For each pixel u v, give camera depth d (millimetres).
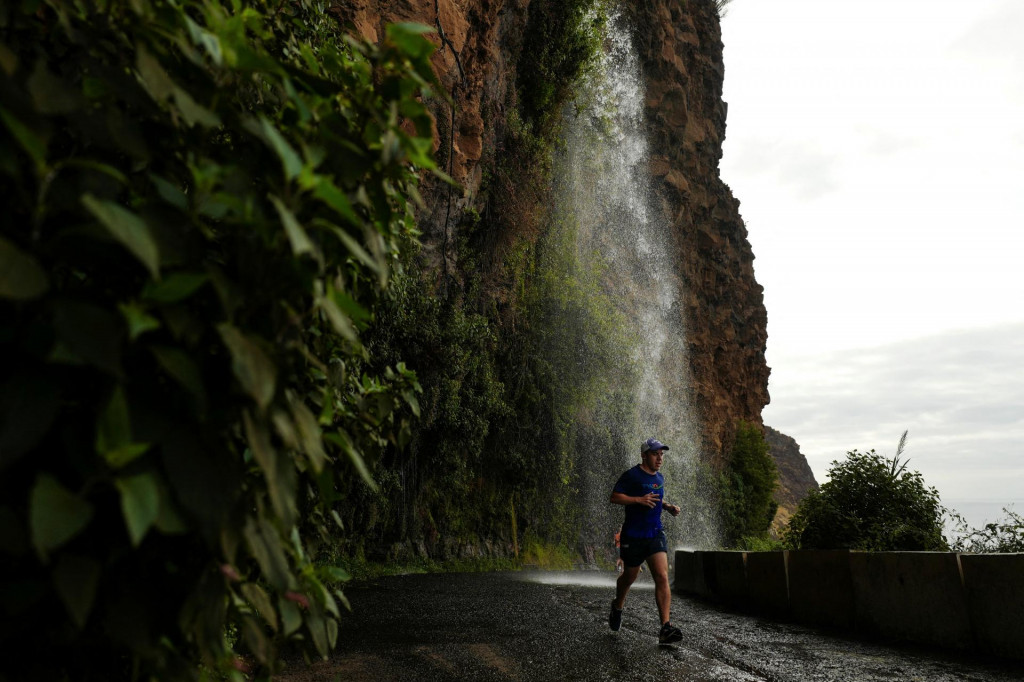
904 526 7676
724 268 41406
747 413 42938
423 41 1277
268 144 1091
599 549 22719
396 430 2117
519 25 20828
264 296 1059
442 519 17375
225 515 949
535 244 23281
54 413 860
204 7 1202
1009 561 5312
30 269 804
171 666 1181
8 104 862
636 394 25047
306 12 2248
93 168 958
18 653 1009
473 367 16844
